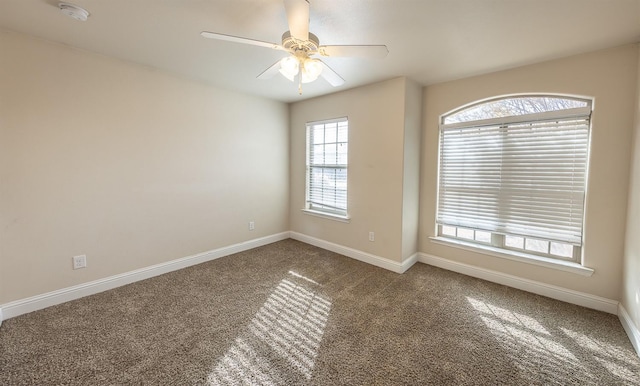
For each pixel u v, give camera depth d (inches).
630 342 76.6
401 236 123.7
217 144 138.3
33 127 87.8
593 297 94.0
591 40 83.1
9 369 65.1
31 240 89.1
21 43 84.4
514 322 86.4
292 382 62.6
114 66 102.9
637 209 77.6
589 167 93.4
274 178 167.9
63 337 77.0
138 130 110.8
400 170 121.4
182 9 70.0
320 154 159.3
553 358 70.8
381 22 73.8
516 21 72.7
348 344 75.8
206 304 96.3
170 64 108.7
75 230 97.7
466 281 116.0
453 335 80.0
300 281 115.7
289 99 161.9
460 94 119.7
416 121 128.2
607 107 89.1
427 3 65.3
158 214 119.1
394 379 63.7
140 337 77.6
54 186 92.7
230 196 146.1
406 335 79.8
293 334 80.0
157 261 120.1
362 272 125.2
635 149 82.0
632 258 80.0
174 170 123.1
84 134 97.7
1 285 84.7
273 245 164.4
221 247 144.2
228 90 140.7
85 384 61.2
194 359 69.3
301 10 56.0
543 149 102.7
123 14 72.5
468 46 88.0
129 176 109.6
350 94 138.1
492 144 114.0
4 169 83.8
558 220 100.9
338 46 68.4
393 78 119.9
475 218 120.3
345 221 146.3
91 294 101.8
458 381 63.3
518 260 109.0
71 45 92.3
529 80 102.6
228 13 71.8
